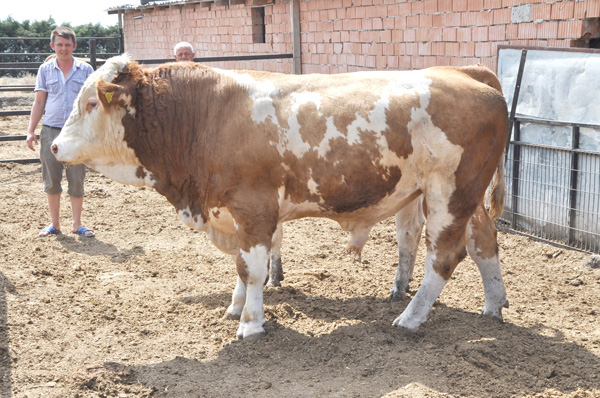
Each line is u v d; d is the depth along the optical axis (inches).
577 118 271.0
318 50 516.4
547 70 282.5
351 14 463.8
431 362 170.6
